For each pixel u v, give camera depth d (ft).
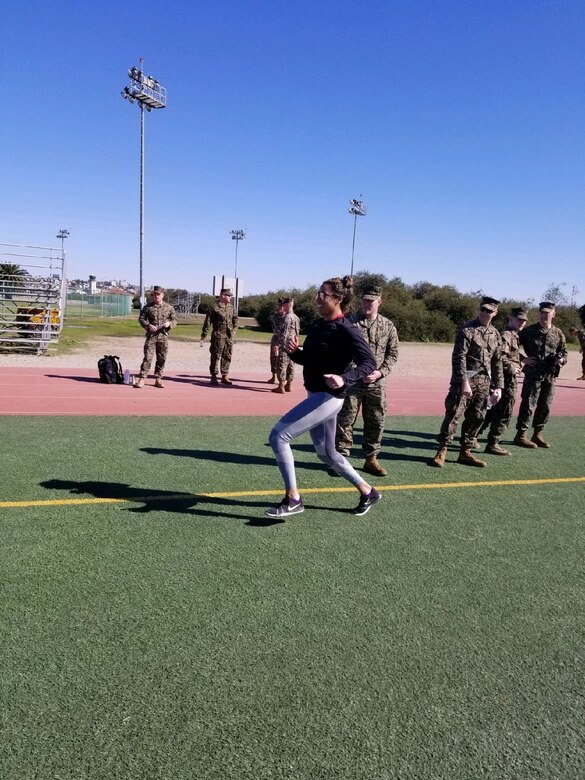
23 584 11.82
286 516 16.26
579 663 10.30
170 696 8.79
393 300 151.33
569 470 23.97
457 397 23.07
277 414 33.22
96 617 10.77
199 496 17.95
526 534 16.35
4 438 23.86
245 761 7.66
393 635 10.80
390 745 8.09
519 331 28.27
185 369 53.88
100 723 8.16
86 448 22.93
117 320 145.59
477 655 10.34
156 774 7.38
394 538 15.48
